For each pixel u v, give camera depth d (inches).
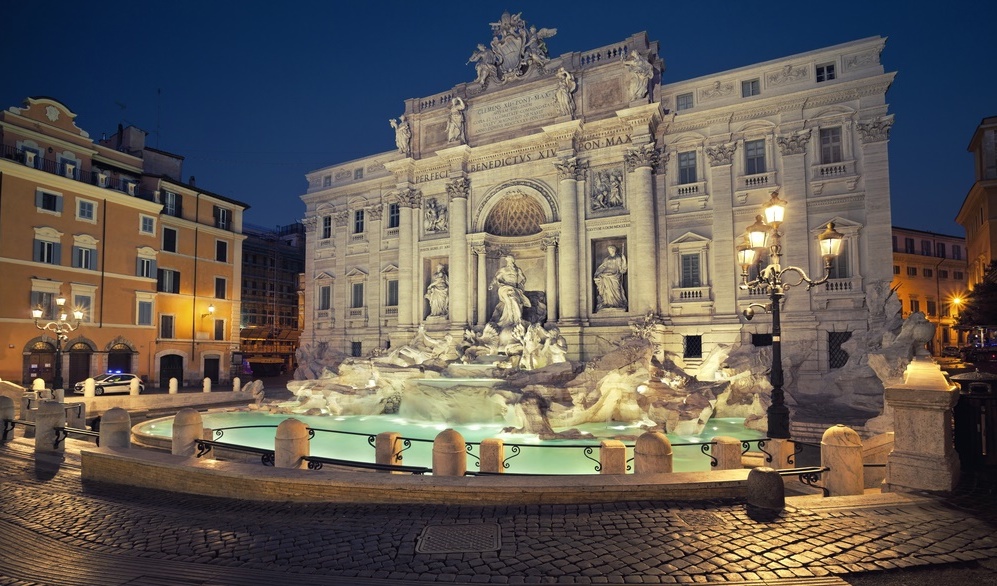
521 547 306.5
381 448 505.0
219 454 705.0
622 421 989.2
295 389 1277.1
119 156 1786.4
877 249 1154.0
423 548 309.7
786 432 532.7
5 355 1409.9
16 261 1441.9
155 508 410.6
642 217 1323.8
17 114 1492.4
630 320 1317.7
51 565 305.0
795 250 1226.0
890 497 373.1
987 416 439.8
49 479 518.0
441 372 1227.9
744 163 1291.8
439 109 1664.6
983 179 1635.1
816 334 1192.2
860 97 1192.8
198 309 1945.1
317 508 392.5
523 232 1619.1
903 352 845.2
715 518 343.6
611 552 295.7
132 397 1168.2
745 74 1299.2
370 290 1811.0
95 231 1628.9
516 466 655.1
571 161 1412.4
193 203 1972.2
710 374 1165.7
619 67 1403.8
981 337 1838.1
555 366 1063.0
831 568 270.7
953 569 271.0
